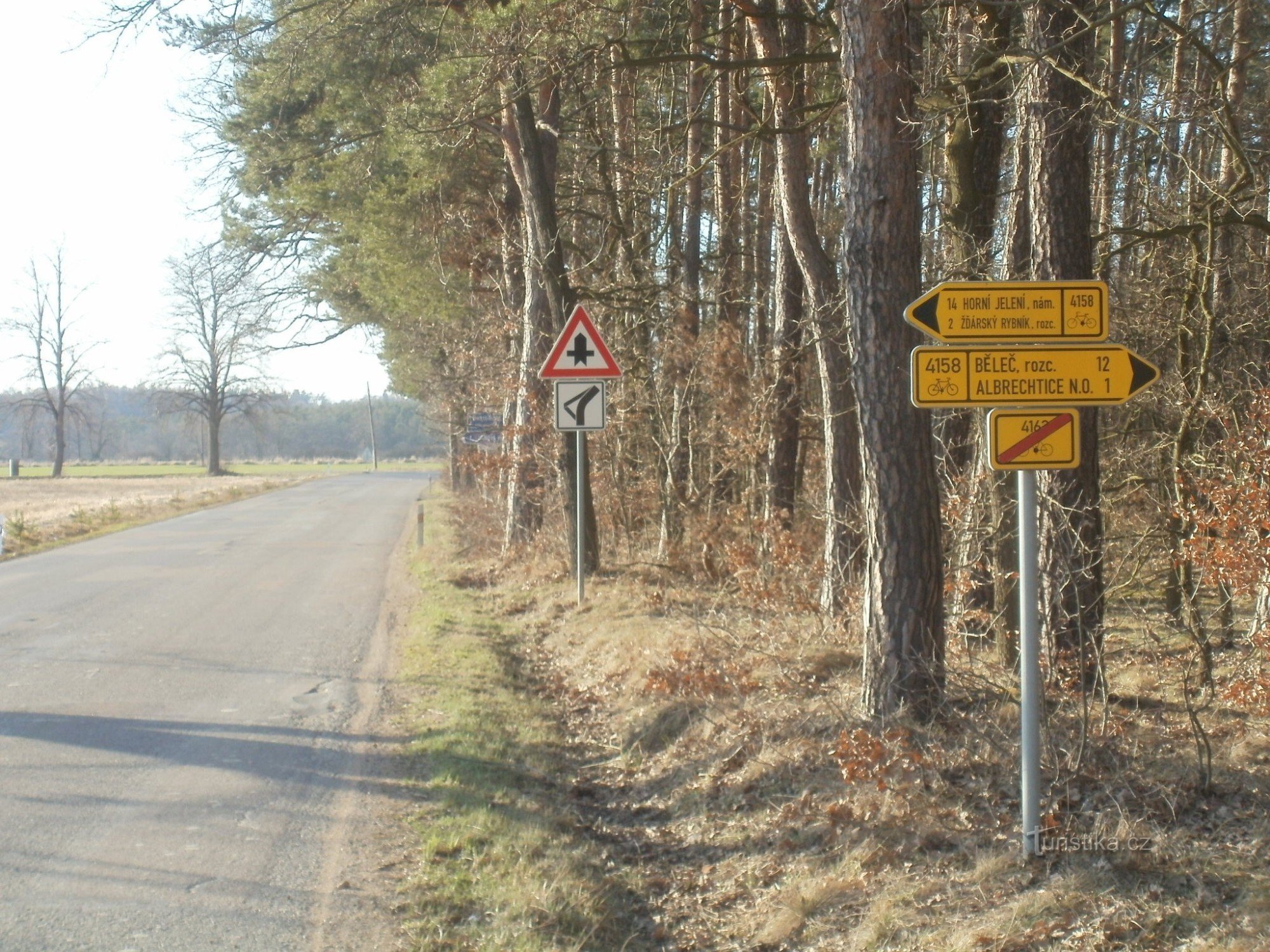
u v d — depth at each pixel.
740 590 11.44
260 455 129.25
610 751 7.62
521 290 19.28
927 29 9.70
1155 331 9.70
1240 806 4.98
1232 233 9.93
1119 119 7.95
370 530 27.42
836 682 7.51
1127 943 4.14
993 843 4.99
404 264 17.86
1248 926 4.08
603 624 11.02
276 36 12.01
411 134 13.07
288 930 4.61
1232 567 5.55
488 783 6.53
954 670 6.30
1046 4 7.11
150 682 9.45
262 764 7.02
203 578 17.25
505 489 18.84
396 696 8.98
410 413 133.38
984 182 10.09
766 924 4.85
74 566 19.06
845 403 10.12
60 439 70.00
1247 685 5.67
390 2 11.43
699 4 11.84
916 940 4.40
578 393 12.12
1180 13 10.51
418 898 4.90
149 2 9.46
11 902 4.87
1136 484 9.12
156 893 4.98
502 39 10.86
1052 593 6.75
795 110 10.22
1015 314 4.78
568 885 5.01
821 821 5.54
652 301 14.79
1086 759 5.42
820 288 10.55
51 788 6.46
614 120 16.23
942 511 9.48
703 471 16.94
